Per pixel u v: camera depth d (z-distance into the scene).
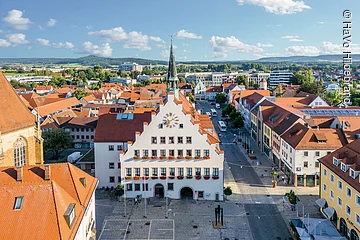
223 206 65.88
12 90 60.59
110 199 69.31
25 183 37.16
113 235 55.25
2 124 54.88
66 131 109.00
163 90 189.38
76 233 37.09
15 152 58.53
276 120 97.25
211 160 67.62
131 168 68.44
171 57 93.81
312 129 77.56
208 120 85.44
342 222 54.72
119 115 78.88
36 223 34.47
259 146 111.00
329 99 187.00
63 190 39.66
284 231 56.38
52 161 103.25
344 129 80.88
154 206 65.75
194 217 61.44
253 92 166.62
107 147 74.31
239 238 54.25
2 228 33.97
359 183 49.34
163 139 67.56
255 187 75.56
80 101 184.62
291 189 74.38
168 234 55.56
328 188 60.03
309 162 75.31
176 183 68.50
